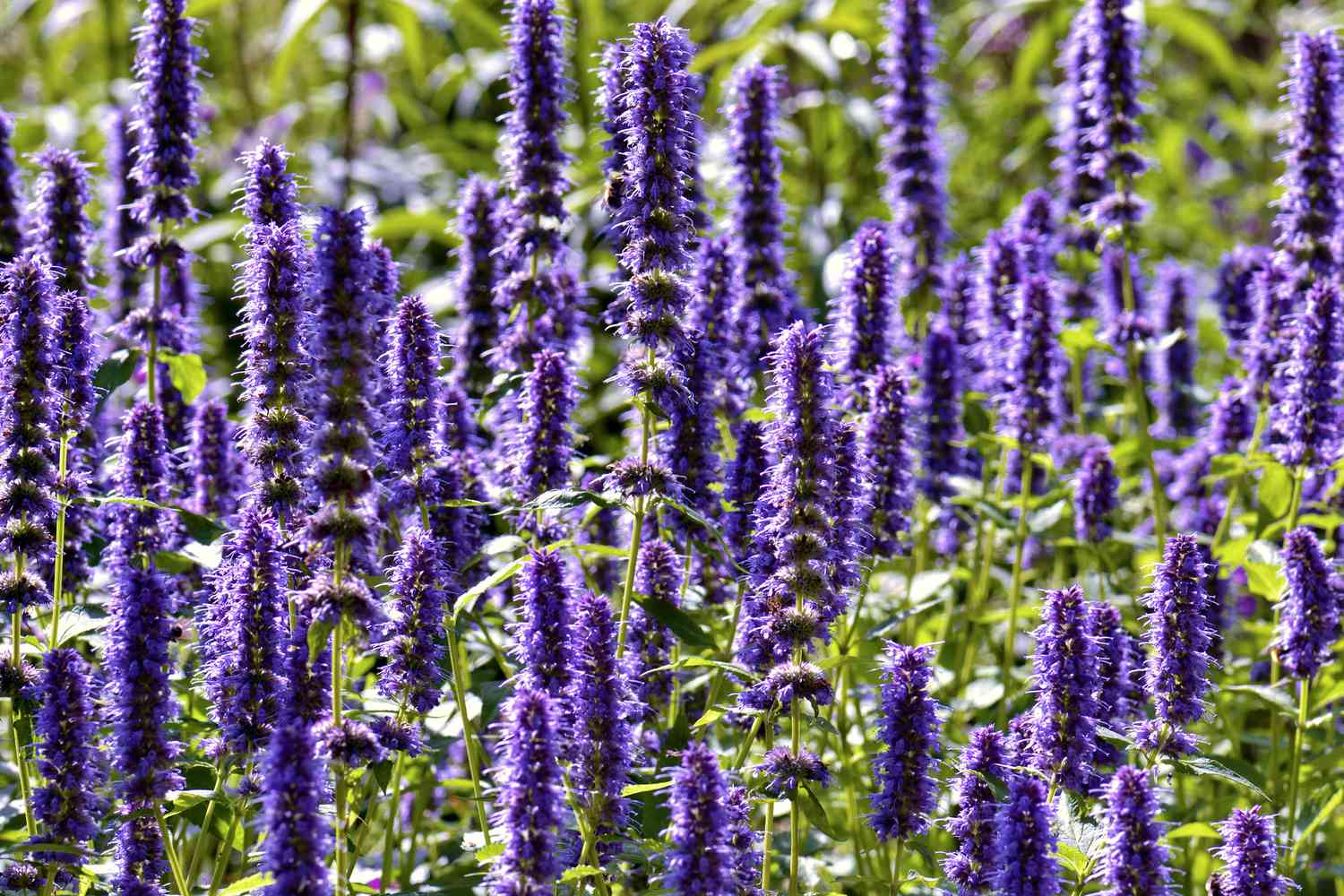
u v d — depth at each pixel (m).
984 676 12.11
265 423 7.90
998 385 13.08
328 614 7.07
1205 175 25.22
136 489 8.98
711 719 8.16
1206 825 8.00
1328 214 11.95
